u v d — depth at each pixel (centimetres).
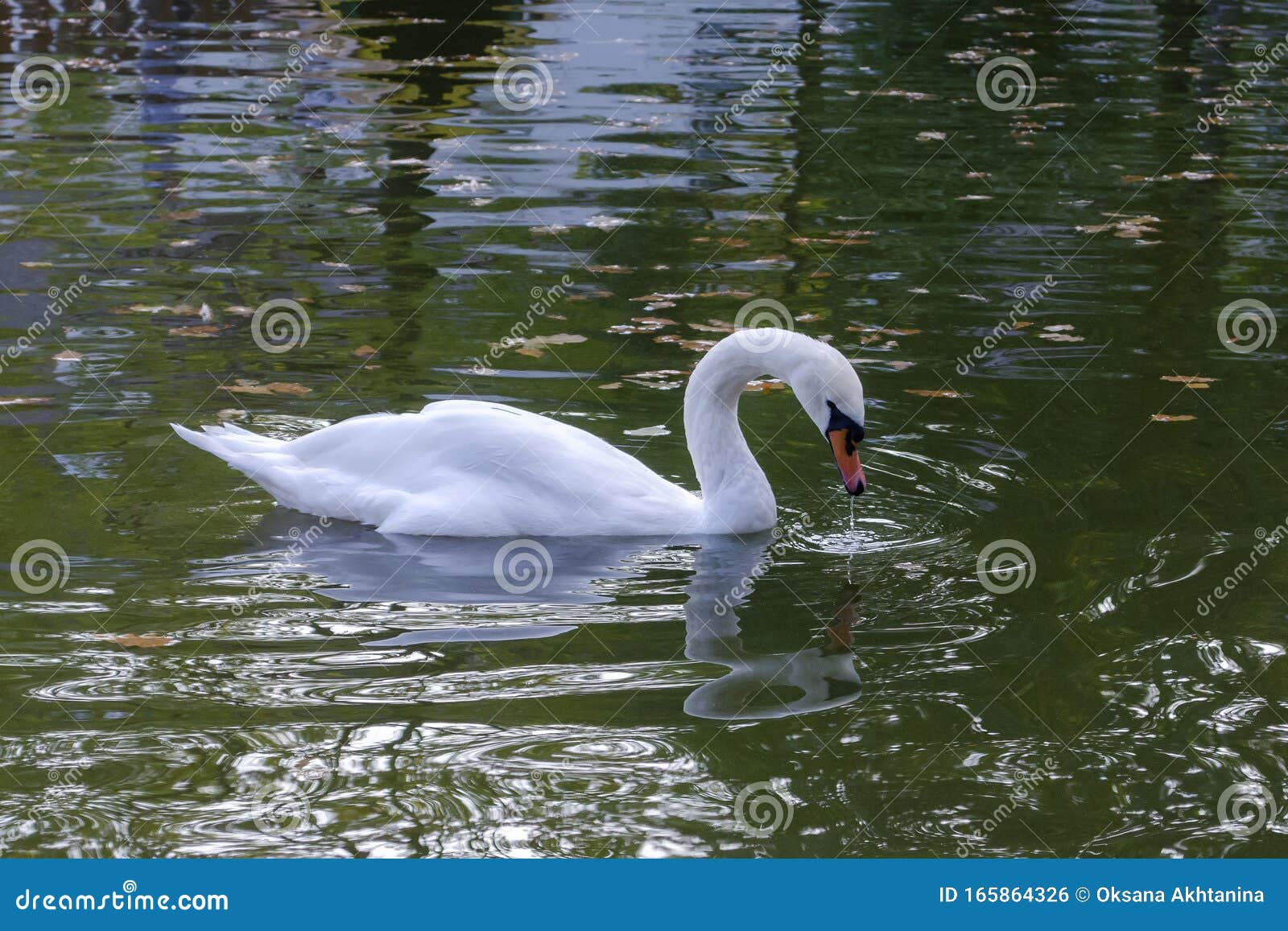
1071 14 2727
